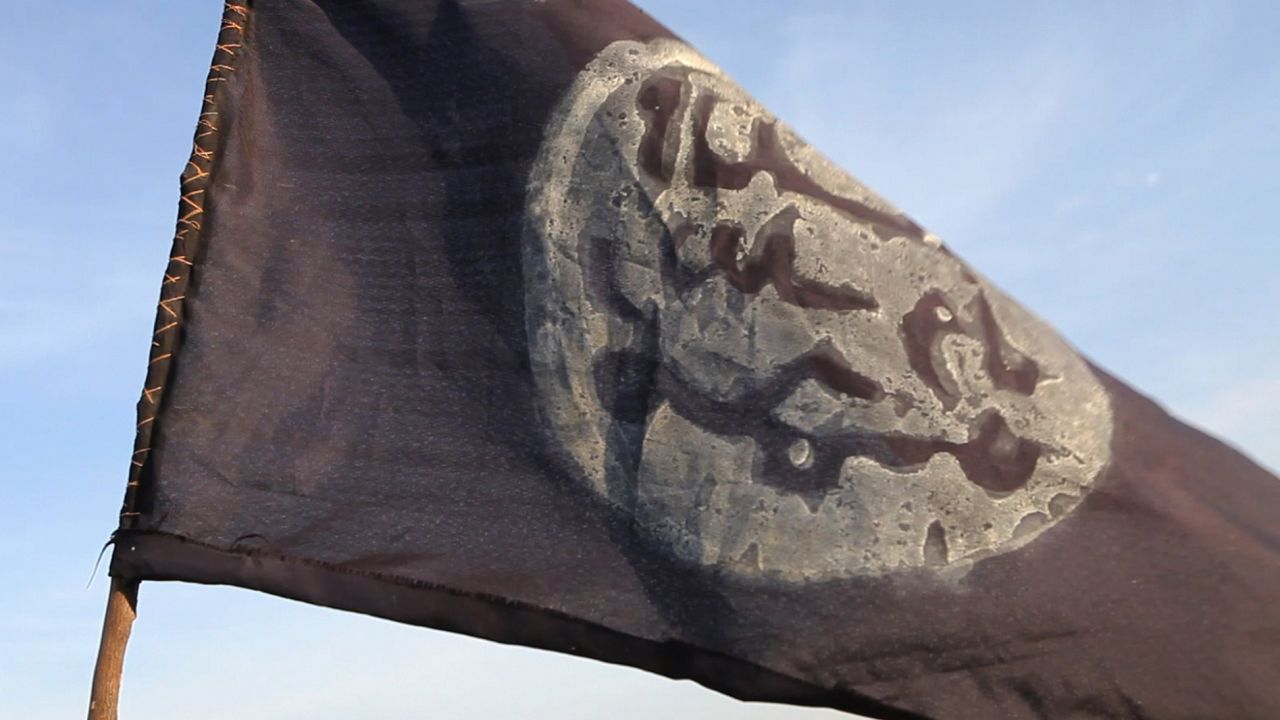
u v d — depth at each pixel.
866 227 3.55
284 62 3.86
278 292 3.55
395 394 3.46
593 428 3.39
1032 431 3.38
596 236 3.57
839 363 3.41
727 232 3.53
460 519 3.29
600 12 3.82
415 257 3.63
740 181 3.57
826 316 3.45
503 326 3.53
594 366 3.46
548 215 3.60
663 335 3.46
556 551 3.25
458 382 3.48
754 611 3.15
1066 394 3.43
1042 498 3.29
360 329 3.55
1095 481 3.32
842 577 3.20
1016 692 3.06
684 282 3.49
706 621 3.15
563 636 3.16
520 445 3.39
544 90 3.72
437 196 3.69
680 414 3.38
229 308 3.50
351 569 3.20
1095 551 3.22
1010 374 3.44
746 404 3.38
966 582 3.19
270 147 3.76
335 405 3.43
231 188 3.65
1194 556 3.20
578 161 3.64
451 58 3.82
